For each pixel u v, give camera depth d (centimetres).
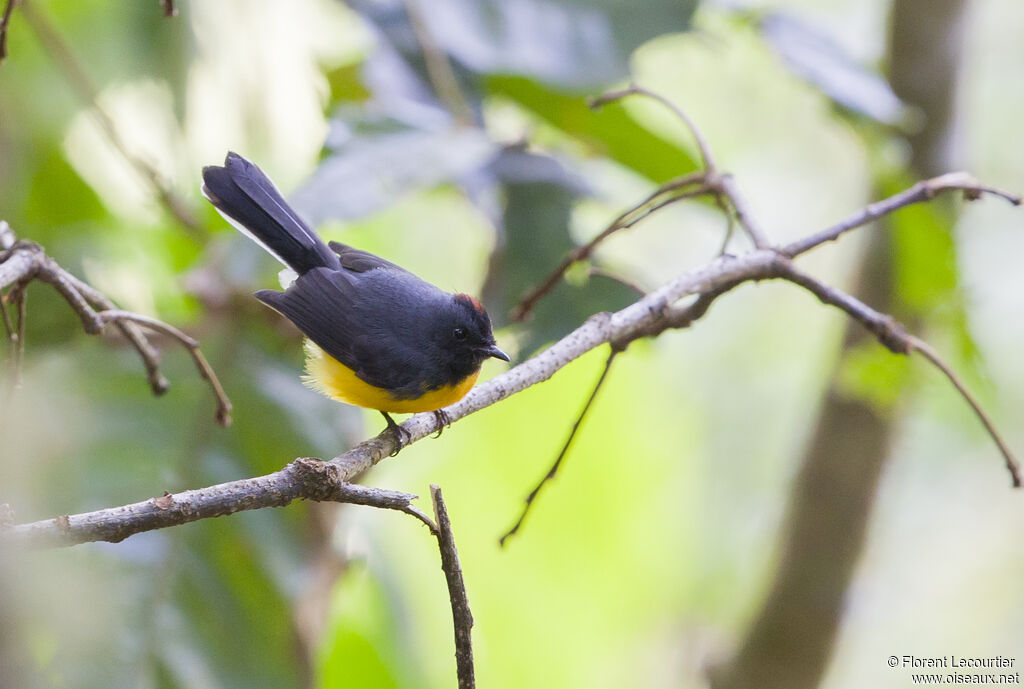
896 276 1073
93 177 1237
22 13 970
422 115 967
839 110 1064
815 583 1280
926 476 1678
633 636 1647
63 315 930
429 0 1005
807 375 1741
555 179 1012
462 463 1325
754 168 1736
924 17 1162
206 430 916
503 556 1349
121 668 790
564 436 1338
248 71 1162
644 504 1415
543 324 970
